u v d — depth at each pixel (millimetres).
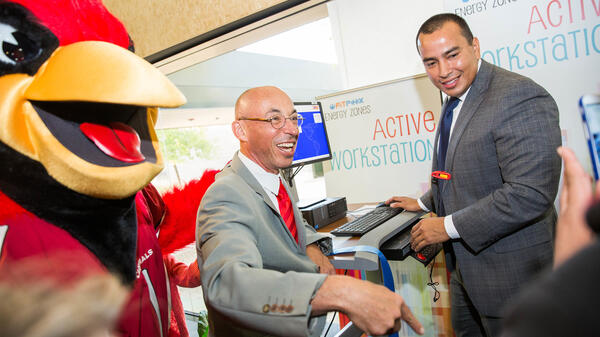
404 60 2461
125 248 683
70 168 579
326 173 2549
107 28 711
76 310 227
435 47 1266
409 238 1424
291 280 672
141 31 2389
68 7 646
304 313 626
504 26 1934
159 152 737
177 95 584
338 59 2652
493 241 1202
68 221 609
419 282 2076
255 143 1140
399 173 2348
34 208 585
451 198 1349
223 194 946
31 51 578
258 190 1024
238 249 801
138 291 714
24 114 564
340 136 2479
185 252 1060
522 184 1127
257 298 667
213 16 2125
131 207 731
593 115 345
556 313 206
